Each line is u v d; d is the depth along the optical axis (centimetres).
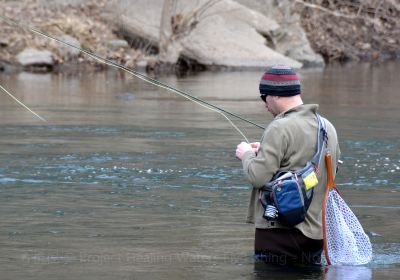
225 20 6272
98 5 6178
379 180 2075
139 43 5981
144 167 2186
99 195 1859
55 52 5516
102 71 5450
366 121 3164
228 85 4653
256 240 1347
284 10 6744
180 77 5203
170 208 1745
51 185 1956
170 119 3150
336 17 7669
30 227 1568
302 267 1312
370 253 1344
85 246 1439
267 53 6131
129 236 1511
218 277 1260
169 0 5744
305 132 1304
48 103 3609
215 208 1750
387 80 5203
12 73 5075
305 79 5188
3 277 1255
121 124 2984
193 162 2267
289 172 1287
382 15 7906
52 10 5944
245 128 2939
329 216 1317
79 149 2442
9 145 2497
